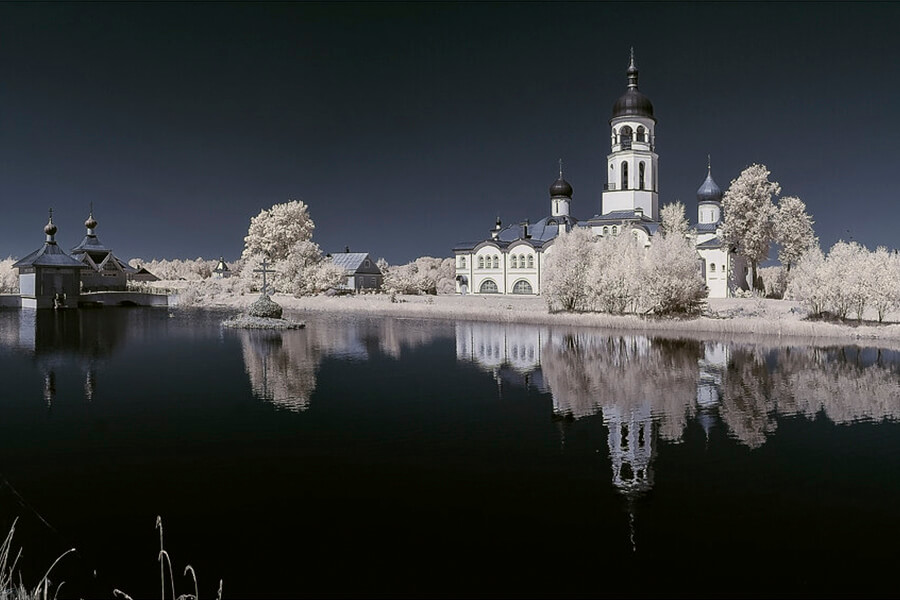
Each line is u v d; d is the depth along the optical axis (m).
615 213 99.69
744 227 85.00
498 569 12.03
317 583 11.45
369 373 34.41
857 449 19.89
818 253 55.94
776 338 49.72
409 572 11.89
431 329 59.25
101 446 20.08
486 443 20.58
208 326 62.72
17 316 75.88
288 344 47.78
